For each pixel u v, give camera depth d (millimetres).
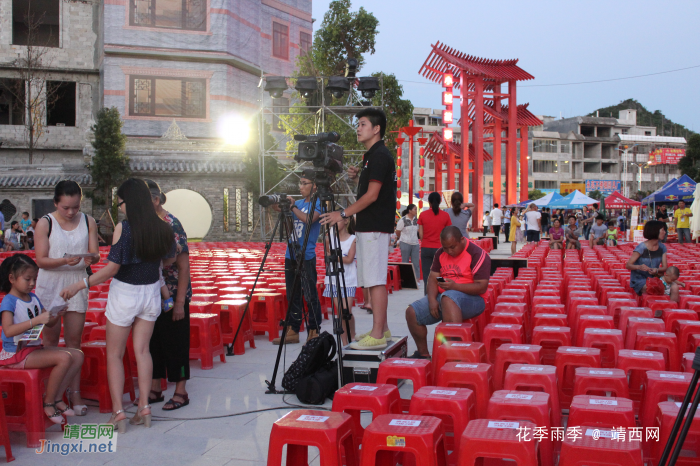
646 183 75562
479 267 5621
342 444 3014
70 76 34250
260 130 25297
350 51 28672
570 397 4207
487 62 35469
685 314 5602
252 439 4023
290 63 36812
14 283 4223
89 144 30719
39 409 3988
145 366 4359
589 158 73062
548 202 32625
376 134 4863
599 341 4691
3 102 34500
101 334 5492
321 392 4699
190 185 28781
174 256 4598
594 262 11133
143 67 31531
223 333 7105
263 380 5543
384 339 4941
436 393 3314
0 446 3879
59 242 4680
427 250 9359
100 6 33531
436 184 44875
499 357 4164
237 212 29125
